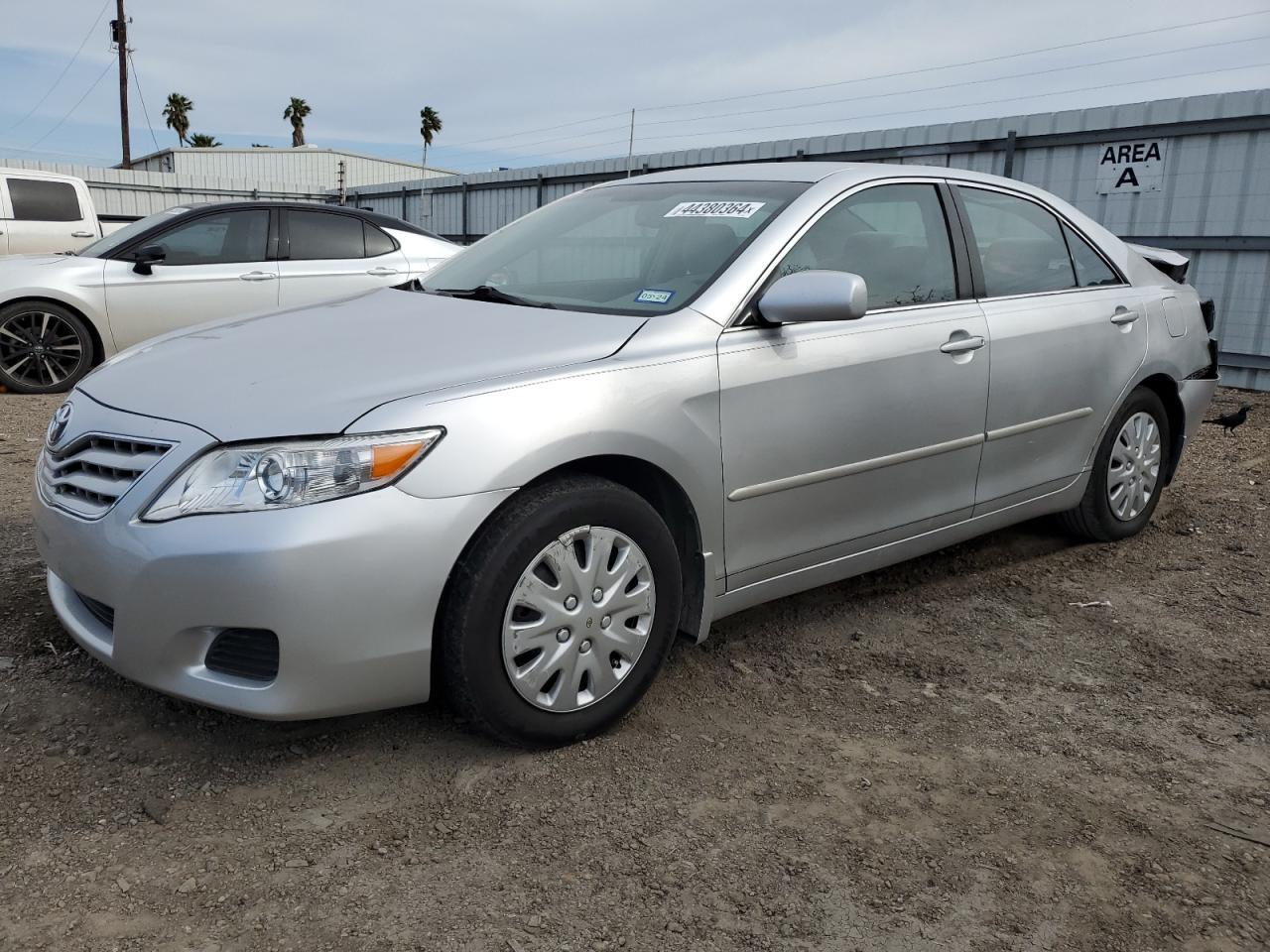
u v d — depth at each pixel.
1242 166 8.88
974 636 3.57
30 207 11.14
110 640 2.55
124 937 1.98
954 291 3.65
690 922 2.06
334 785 2.52
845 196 3.40
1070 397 4.01
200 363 2.78
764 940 2.02
